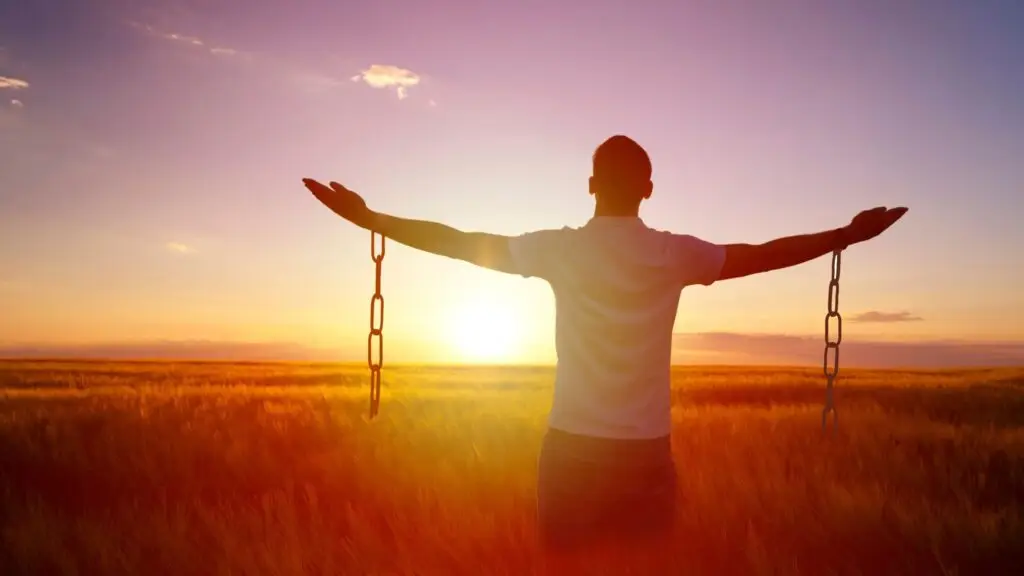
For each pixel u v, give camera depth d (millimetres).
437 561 4562
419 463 7832
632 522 2475
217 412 13133
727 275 2625
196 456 8383
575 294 2514
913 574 4500
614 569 2434
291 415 12430
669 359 2574
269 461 8008
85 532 5004
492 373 50281
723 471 7176
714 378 33750
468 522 5109
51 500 6340
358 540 4855
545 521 2559
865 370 52969
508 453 8586
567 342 2539
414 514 5570
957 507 5816
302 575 4312
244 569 4375
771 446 9078
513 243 2605
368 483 6914
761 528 5270
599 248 2496
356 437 9641
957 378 33750
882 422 11898
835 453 8258
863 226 2730
